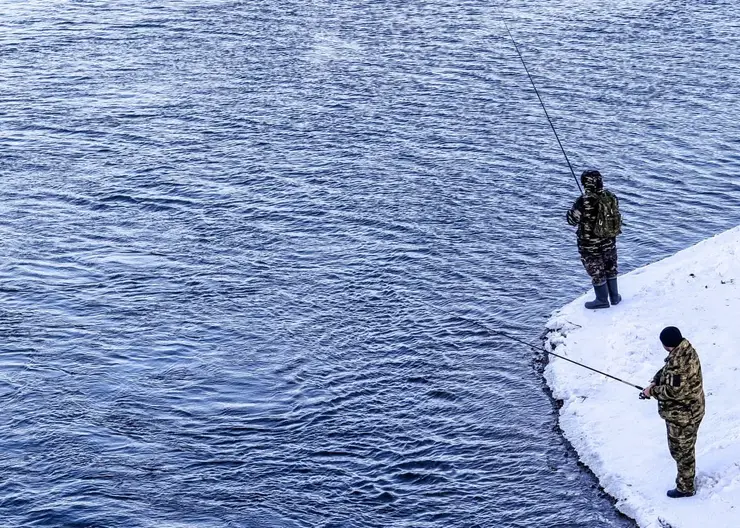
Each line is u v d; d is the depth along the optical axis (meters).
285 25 53.69
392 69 45.72
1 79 44.62
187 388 21.33
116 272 26.91
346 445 19.14
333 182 32.94
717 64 45.41
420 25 53.28
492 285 25.67
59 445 19.20
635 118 38.69
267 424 19.94
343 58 47.53
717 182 32.44
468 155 35.22
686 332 20.67
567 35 50.78
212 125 38.81
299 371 21.89
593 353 20.94
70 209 31.20
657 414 18.44
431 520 16.83
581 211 21.86
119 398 20.92
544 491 17.33
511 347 22.53
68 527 16.86
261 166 34.50
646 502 16.20
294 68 46.09
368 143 36.59
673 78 43.50
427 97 41.72
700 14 54.34
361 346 22.89
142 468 18.50
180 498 17.62
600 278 22.20
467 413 19.98
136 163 34.91
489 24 53.25
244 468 18.48
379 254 27.66
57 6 58.16
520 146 36.03
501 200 31.25
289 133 37.75
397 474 18.16
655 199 31.20
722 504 15.56
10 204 31.56
